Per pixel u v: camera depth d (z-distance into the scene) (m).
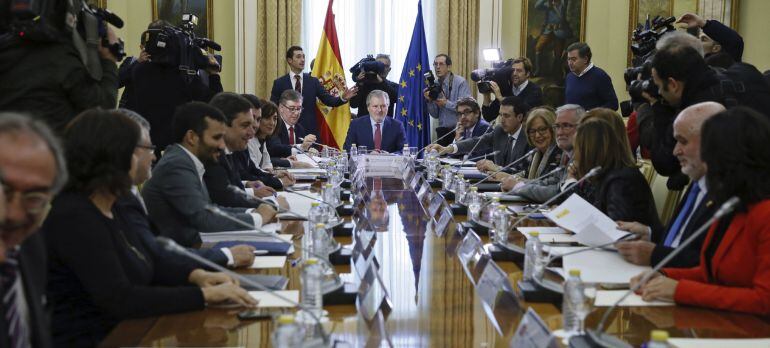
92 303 2.29
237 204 4.15
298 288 2.46
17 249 1.63
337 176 5.43
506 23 10.75
